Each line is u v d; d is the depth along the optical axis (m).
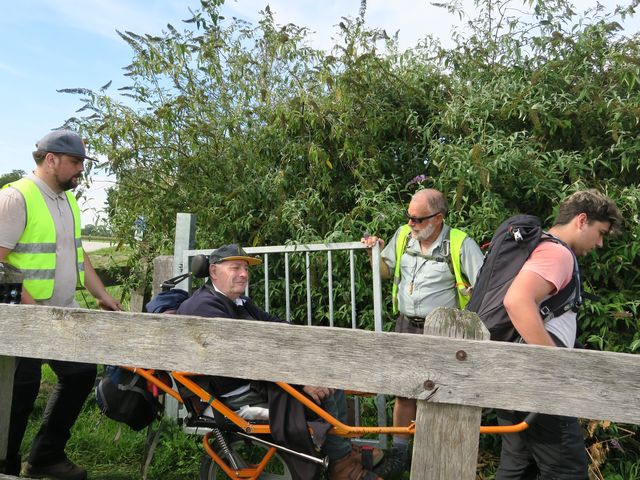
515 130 4.32
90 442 4.12
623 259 3.82
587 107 4.01
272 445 2.78
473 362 1.95
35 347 2.44
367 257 4.35
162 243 5.09
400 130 4.71
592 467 3.56
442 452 1.99
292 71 5.10
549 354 1.89
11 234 3.27
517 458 2.64
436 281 3.54
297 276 4.65
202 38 4.95
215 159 4.95
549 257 2.39
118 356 2.32
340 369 2.07
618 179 4.05
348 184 4.66
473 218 4.02
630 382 1.83
